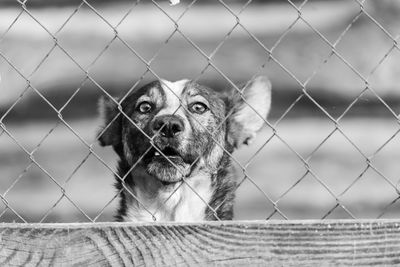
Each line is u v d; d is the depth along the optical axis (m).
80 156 13.23
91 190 12.42
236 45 15.26
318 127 13.75
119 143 7.79
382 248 4.81
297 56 14.73
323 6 15.26
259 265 4.85
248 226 4.89
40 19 15.56
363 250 4.82
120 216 7.58
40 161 13.27
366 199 12.20
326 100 14.09
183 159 7.31
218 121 7.73
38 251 4.94
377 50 14.09
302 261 4.84
